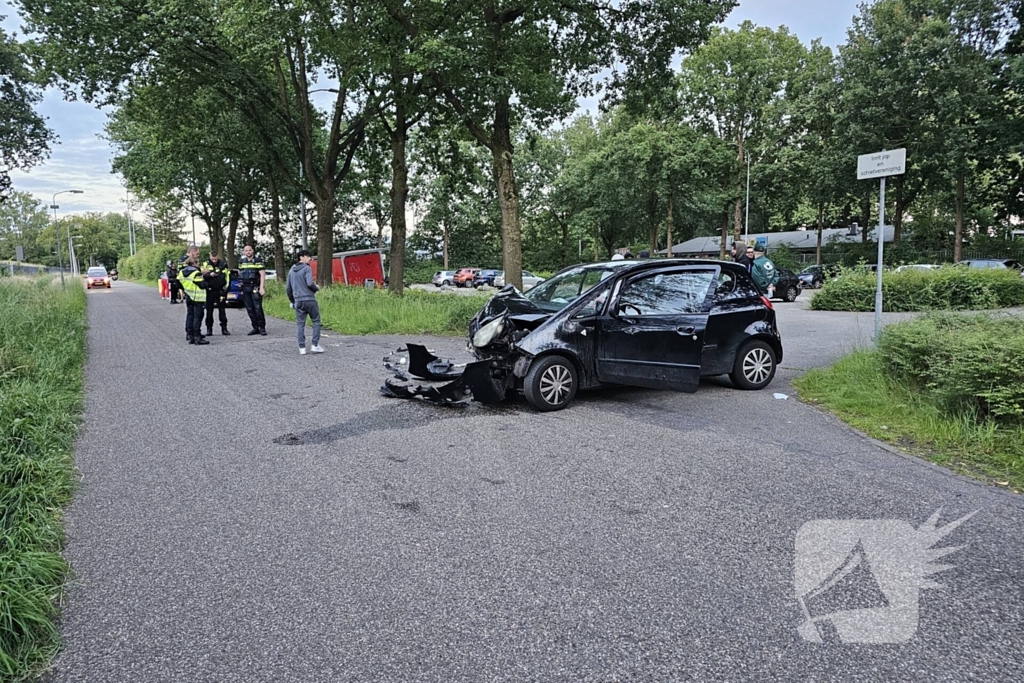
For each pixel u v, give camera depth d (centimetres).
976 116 3531
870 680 233
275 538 359
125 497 423
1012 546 338
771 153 4422
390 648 256
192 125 2306
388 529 369
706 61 4366
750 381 755
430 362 746
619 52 1597
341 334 1366
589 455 503
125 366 961
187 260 1259
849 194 4084
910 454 497
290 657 251
